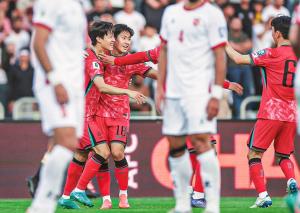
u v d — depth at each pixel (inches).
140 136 1254.3
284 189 1252.5
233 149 1257.4
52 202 684.7
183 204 765.3
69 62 690.2
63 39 688.4
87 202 1007.0
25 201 1164.5
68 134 678.5
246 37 1563.7
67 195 995.9
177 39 740.0
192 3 738.8
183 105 736.3
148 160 1252.5
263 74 993.5
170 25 745.6
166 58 770.2
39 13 679.1
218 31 727.1
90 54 981.2
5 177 1246.9
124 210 966.4
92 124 993.5
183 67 738.2
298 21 677.3
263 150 995.3
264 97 994.1
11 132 1253.7
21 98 1579.7
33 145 1254.3
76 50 696.4
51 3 679.7
